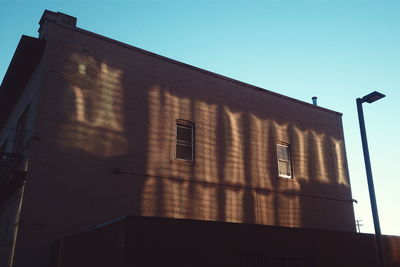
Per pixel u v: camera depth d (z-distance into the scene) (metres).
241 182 17.38
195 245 7.92
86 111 14.03
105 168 13.85
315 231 10.12
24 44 14.09
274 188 18.44
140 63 15.98
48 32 14.19
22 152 13.83
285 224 18.20
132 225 7.28
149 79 15.99
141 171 14.63
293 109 20.94
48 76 13.58
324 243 10.16
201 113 17.12
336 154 22.05
